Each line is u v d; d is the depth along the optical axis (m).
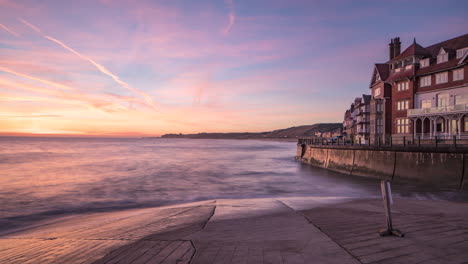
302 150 51.47
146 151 95.69
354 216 7.50
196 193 20.89
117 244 5.62
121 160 54.78
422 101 33.00
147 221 8.59
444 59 30.69
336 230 5.89
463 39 32.16
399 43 41.53
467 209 8.78
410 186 21.73
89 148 118.25
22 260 5.34
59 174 32.59
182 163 48.41
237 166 42.88
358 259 4.16
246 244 5.05
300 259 4.21
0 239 8.27
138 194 20.59
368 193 19.78
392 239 5.14
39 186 24.20
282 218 7.59
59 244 6.23
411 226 6.10
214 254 4.55
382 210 8.58
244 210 9.44
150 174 32.75
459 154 19.59
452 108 27.59
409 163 23.25
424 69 32.91
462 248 4.62
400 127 35.81
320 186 23.48
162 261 4.36
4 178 29.17
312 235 5.55
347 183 24.77
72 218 13.60
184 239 5.55
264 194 20.16
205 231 6.25
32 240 7.37
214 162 50.84
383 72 39.75
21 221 13.50
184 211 9.98
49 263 4.88
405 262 4.04
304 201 11.82
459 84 28.64
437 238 5.18
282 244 4.99
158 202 17.84
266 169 38.25
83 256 5.05
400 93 36.00
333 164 35.41
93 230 8.08
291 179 28.22
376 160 27.03
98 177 30.05
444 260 4.12
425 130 32.69
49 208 16.28
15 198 19.17
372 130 41.47
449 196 17.61
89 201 18.19
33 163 47.16
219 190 22.06
